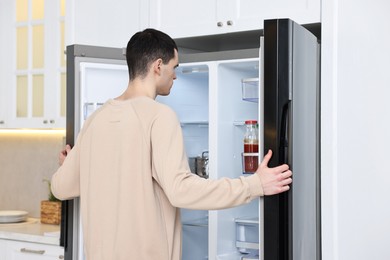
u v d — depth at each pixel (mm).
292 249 2359
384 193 3084
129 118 2365
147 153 2330
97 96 3045
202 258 3438
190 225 3217
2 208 4723
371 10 3018
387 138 3086
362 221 2939
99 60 2986
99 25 3615
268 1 3092
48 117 4074
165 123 2311
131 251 2344
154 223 2338
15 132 4680
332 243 2742
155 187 2373
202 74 3318
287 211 2320
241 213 3240
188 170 2297
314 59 2734
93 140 2451
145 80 2477
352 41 2895
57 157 4473
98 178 2420
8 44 4262
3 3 4277
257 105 3389
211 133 3062
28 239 3736
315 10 2932
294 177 2400
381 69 3070
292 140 2367
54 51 4047
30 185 4602
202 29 3287
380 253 3062
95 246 2420
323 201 2768
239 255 3207
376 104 3035
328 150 2766
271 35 2299
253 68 3197
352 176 2869
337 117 2777
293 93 2373
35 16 4195
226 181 2240
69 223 2947
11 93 4250
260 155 2369
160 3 3424
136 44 2477
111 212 2389
